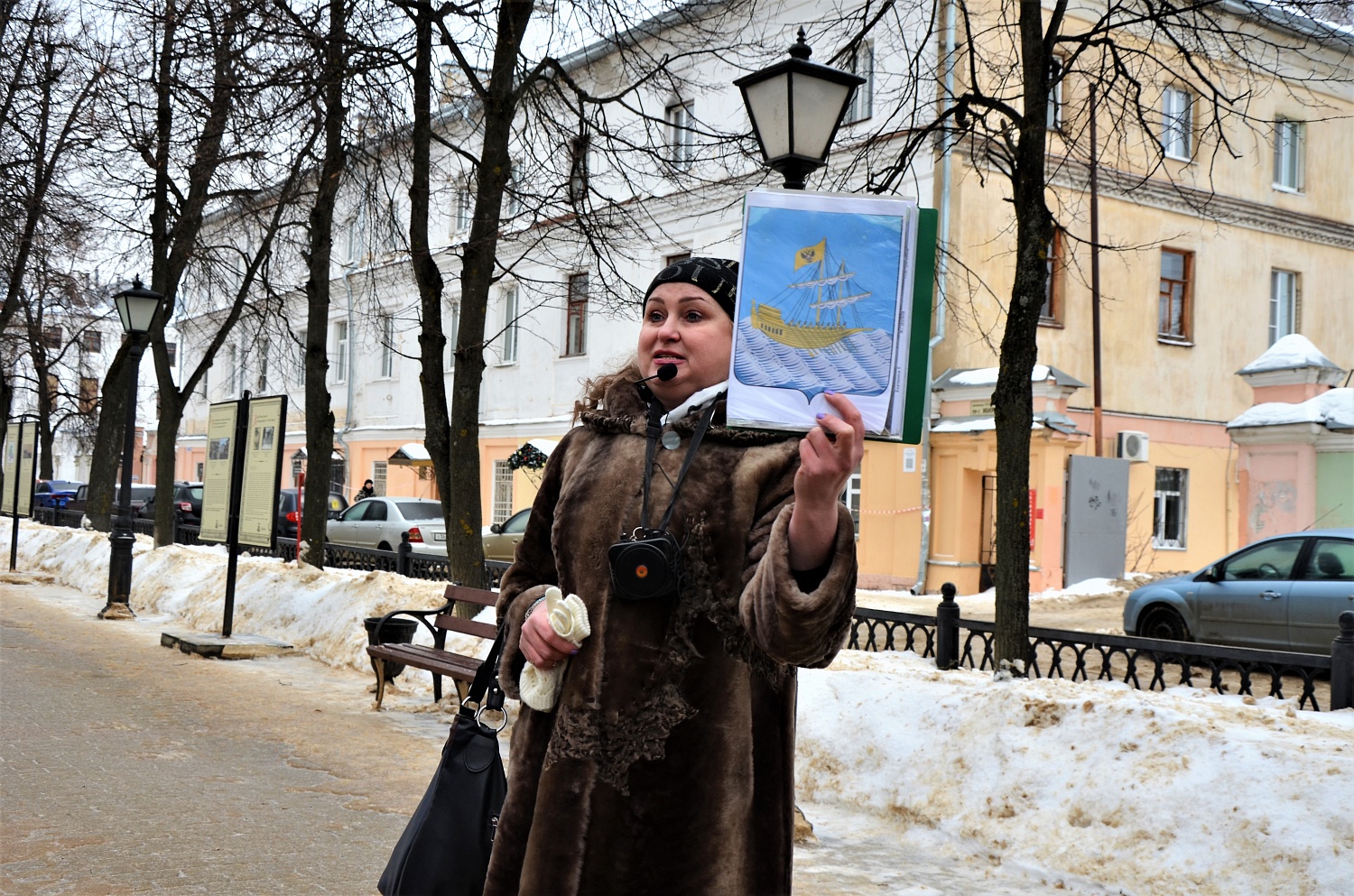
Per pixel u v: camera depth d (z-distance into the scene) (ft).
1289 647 35.01
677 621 6.53
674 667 6.52
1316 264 78.64
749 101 19.39
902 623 24.85
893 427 5.85
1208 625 37.22
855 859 17.04
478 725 8.13
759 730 6.61
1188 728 16.44
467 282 31.89
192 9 34.65
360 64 33.45
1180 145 70.64
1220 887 14.39
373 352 104.53
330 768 21.58
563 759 6.62
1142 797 15.85
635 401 7.45
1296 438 55.11
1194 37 27.43
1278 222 75.97
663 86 37.24
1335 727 16.80
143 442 169.58
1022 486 21.52
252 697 28.71
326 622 36.47
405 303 96.99
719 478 6.70
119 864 15.30
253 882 14.80
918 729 19.56
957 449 59.88
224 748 22.86
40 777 19.83
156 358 59.82
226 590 37.55
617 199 74.74
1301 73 73.56
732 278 7.33
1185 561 71.72
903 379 5.89
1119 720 17.12
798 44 19.02
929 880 16.16
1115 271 68.69
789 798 6.76
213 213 63.05
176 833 16.87
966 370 61.26
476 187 37.50
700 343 7.11
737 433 6.79
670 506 6.66
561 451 7.70
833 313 5.98
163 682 30.42
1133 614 39.55
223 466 40.19
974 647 35.68
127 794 18.97
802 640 5.82
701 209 69.62
